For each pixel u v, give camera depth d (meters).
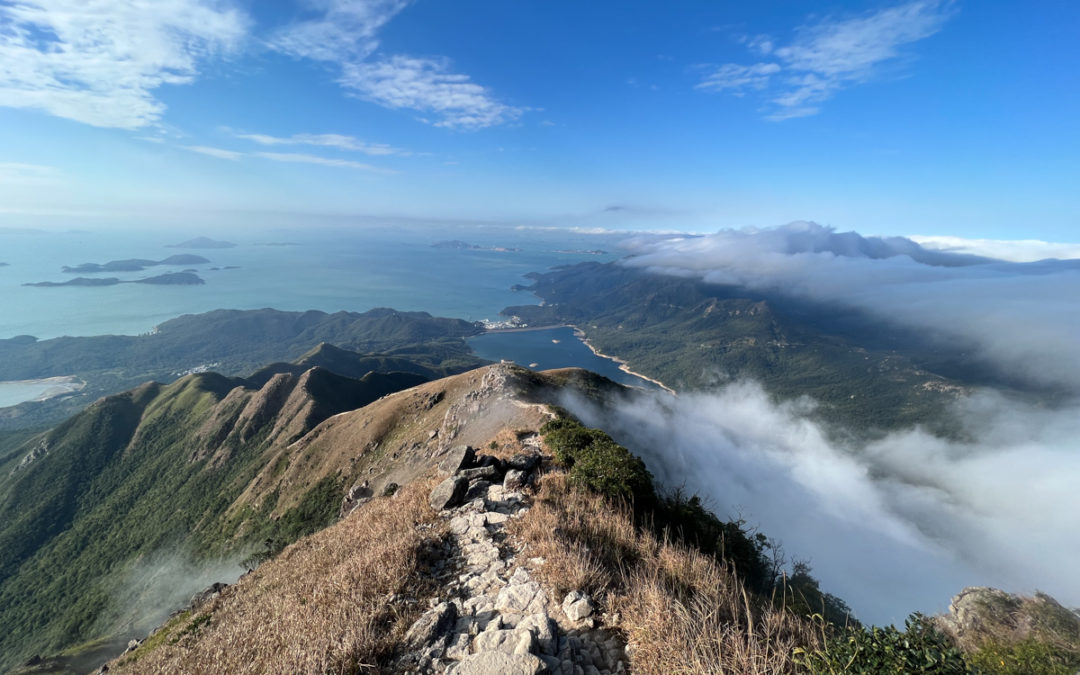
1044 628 14.49
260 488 117.38
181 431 171.88
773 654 5.27
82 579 116.25
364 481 94.25
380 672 5.77
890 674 4.53
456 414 86.50
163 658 11.41
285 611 8.60
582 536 9.27
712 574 7.58
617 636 6.16
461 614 7.00
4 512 147.50
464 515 11.32
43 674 54.38
